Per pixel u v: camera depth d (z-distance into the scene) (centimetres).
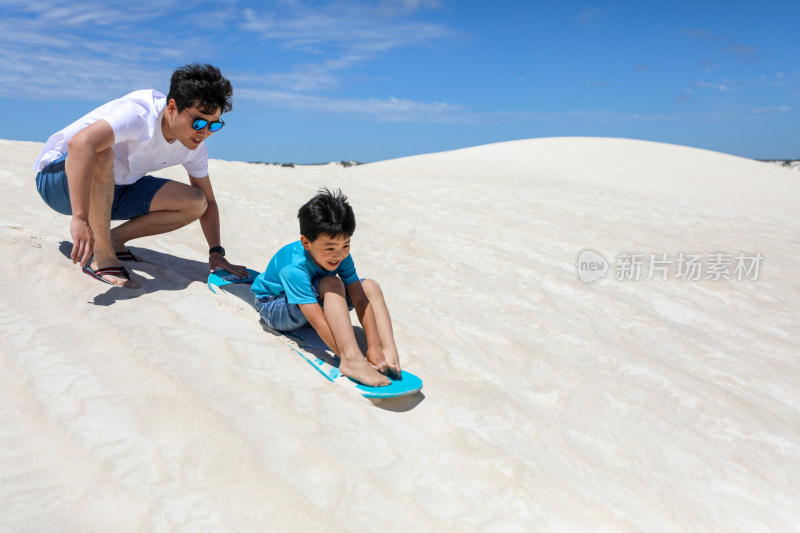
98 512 163
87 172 270
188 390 220
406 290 398
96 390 214
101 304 282
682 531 197
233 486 179
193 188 338
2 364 220
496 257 527
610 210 917
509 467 212
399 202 744
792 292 552
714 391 316
